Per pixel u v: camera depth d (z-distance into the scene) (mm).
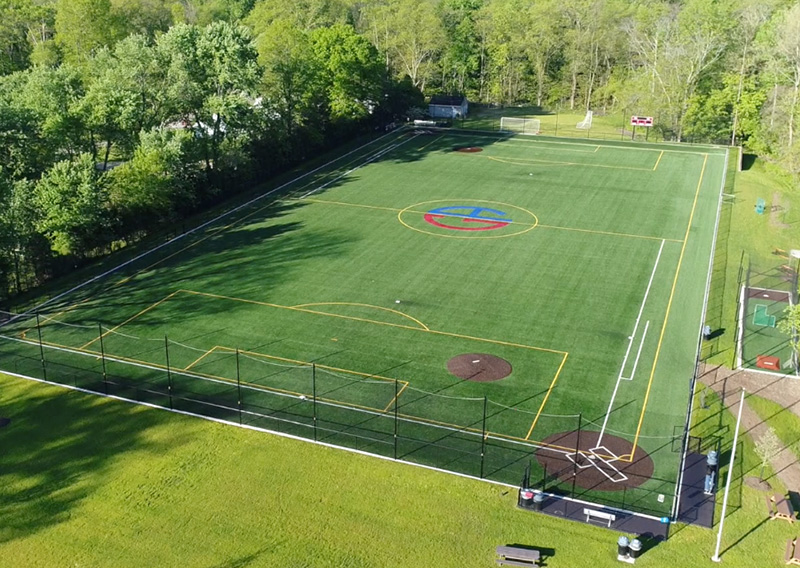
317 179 95500
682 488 39188
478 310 58750
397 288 62750
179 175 80375
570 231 75625
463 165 101125
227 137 91688
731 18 119438
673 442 42969
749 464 41000
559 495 38656
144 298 61781
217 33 87250
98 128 78188
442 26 153625
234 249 72312
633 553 34219
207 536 36250
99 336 55406
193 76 87250
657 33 125562
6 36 120750
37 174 73438
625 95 127750
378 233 75625
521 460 41469
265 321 57281
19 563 34750
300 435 43812
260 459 41781
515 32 154125
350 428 44406
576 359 51750
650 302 60125
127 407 46625
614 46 146625
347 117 110938
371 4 173500
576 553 34844
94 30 112750
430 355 52250
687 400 47000
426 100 141000
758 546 35125
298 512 37750
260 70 90750
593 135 120562
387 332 55438
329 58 111062
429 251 70688
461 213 81312
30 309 60219
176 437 43719
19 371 50719
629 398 47281
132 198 73125
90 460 41844
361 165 101938
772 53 105688
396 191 89688
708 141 116375
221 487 39625
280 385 48812
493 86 157000
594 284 63344
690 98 115250
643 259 68562
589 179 93938
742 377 49562
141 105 82438
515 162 102500
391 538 35969
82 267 69812
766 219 79500
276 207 84750
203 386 48781
